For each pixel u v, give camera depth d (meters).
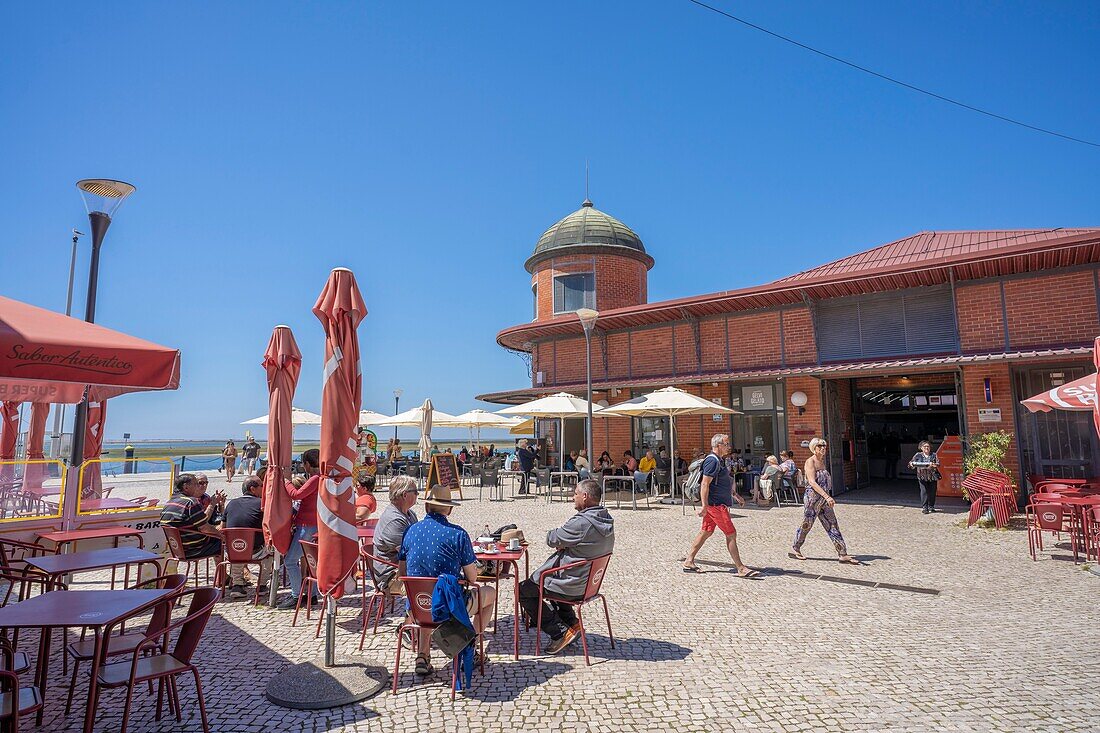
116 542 7.93
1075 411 13.27
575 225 26.56
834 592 7.20
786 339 17.42
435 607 4.39
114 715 4.06
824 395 16.80
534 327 21.45
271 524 6.50
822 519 8.89
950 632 5.69
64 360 4.32
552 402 16.92
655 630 5.88
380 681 4.58
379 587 5.59
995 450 12.52
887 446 23.36
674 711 4.12
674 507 15.57
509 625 6.11
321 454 4.98
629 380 20.20
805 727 3.88
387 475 23.02
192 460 33.56
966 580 7.64
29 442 10.72
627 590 7.39
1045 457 13.45
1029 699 4.23
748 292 16.73
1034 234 16.67
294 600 6.83
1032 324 13.95
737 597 7.04
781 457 16.55
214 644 5.52
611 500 17.59
